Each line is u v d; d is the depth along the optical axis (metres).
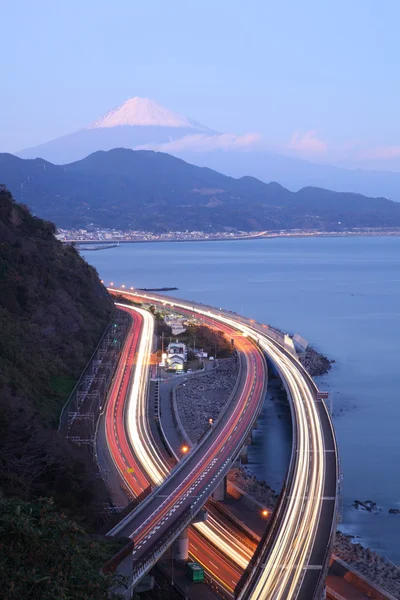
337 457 106.88
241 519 91.25
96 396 130.00
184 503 82.06
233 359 188.75
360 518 99.50
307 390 152.38
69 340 157.00
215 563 77.94
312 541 75.81
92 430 110.62
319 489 92.75
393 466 119.31
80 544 44.34
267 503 97.06
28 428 85.75
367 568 81.44
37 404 110.31
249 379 162.50
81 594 35.97
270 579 66.88
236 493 100.31
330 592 75.75
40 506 39.94
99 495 84.56
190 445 113.44
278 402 158.25
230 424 123.81
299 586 65.31
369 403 158.00
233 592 70.75
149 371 160.12
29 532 36.06
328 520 81.94
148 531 73.44
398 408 153.88
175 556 76.94
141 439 113.31
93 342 171.75
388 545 91.00
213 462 100.75
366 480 113.25
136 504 82.44
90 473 88.31
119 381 148.50
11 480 74.56
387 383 177.50
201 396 152.25
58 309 164.25
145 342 189.25
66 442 95.88
